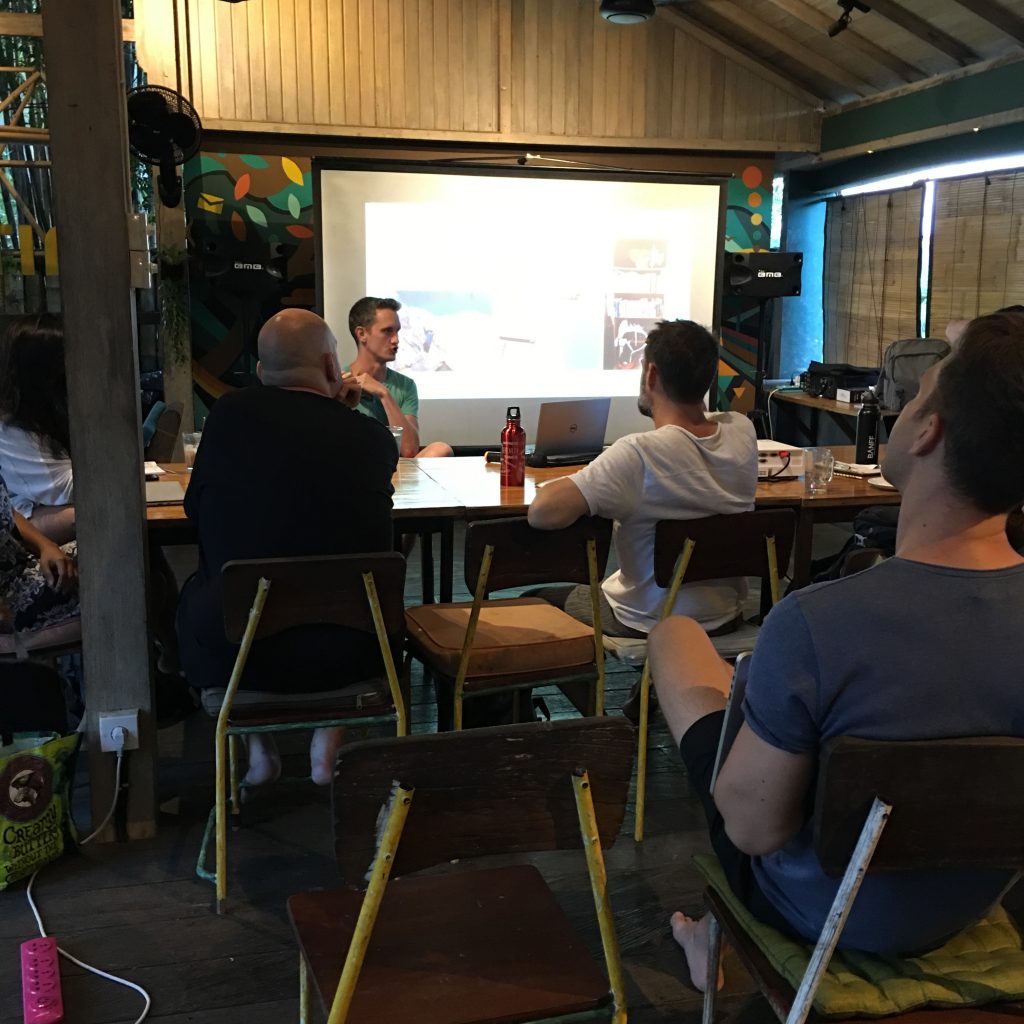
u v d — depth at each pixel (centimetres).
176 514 252
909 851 108
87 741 235
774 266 652
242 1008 185
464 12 616
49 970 189
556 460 334
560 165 651
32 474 266
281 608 198
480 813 115
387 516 225
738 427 245
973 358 102
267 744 256
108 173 209
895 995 119
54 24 202
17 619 246
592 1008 120
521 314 643
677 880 226
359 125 614
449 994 121
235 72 594
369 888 112
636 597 249
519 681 233
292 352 225
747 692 111
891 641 105
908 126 623
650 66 650
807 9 587
